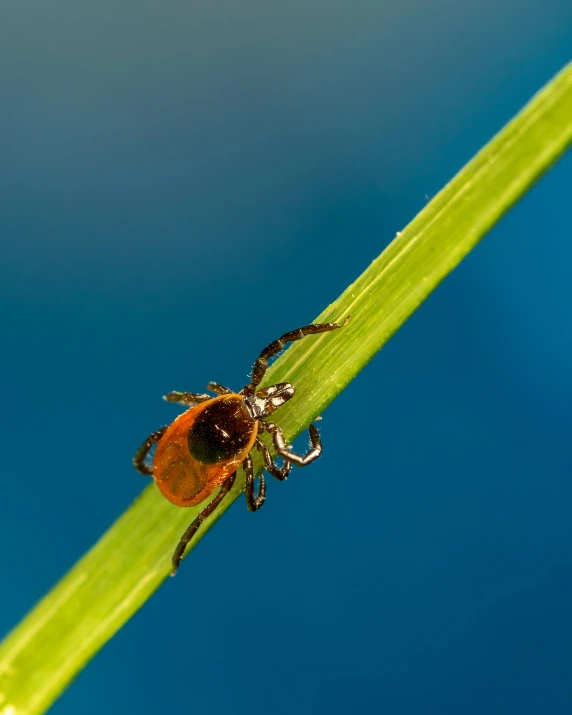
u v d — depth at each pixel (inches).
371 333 2.1
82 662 2.1
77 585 2.1
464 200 2.0
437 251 2.0
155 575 2.1
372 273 2.1
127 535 2.1
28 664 2.1
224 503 2.1
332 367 2.1
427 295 2.0
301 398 2.1
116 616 2.1
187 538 2.1
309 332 2.1
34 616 2.1
